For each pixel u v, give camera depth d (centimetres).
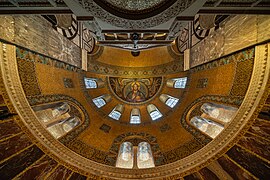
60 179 852
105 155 994
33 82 837
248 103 760
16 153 746
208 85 1048
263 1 561
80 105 1155
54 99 965
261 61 713
